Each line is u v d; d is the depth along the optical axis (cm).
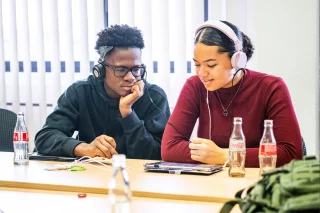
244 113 208
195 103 218
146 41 307
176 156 204
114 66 239
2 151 266
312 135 290
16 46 335
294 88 291
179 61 305
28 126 336
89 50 323
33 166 205
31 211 141
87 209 142
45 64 332
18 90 338
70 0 323
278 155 190
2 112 272
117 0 311
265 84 207
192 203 147
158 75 309
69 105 249
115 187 114
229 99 210
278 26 290
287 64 291
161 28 305
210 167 187
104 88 251
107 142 215
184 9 302
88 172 190
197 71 203
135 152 241
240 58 198
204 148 195
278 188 105
